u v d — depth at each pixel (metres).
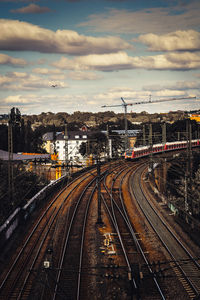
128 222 37.94
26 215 39.12
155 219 39.12
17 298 21.41
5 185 44.31
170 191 62.19
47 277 22.84
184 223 37.09
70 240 32.22
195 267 25.48
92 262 26.95
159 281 23.27
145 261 26.52
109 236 33.34
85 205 47.12
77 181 67.00
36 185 56.25
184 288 22.41
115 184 62.88
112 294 21.89
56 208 45.22
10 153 42.34
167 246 30.12
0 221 34.19
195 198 40.69
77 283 23.19
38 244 31.19
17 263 26.91
